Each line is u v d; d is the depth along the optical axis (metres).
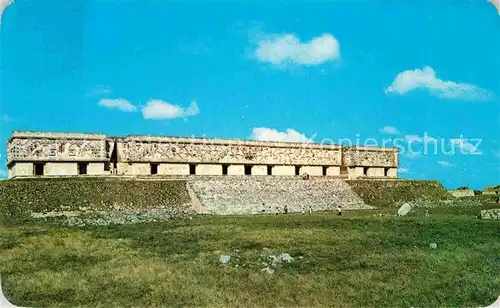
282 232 40.75
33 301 20.77
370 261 28.16
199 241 36.28
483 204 83.00
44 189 64.69
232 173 94.88
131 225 49.38
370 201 85.62
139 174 83.12
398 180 100.12
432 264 27.36
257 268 26.56
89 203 63.34
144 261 28.33
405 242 35.16
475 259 28.80
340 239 36.72
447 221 50.19
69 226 48.16
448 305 20.20
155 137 87.50
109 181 71.88
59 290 22.38
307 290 22.22
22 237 37.59
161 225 49.00
